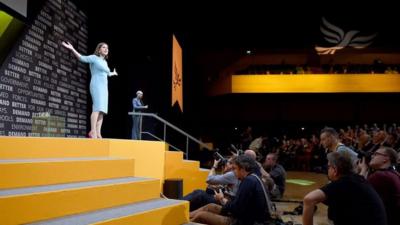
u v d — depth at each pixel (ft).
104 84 18.83
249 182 12.89
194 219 14.47
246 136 48.44
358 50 49.52
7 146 12.32
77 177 12.87
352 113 53.78
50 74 25.39
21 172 10.98
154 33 36.14
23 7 21.88
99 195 12.05
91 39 32.04
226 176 17.10
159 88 36.83
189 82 47.21
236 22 37.63
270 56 54.19
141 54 36.27
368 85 47.42
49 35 25.20
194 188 21.95
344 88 47.91
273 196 20.16
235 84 50.52
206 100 56.59
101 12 32.60
